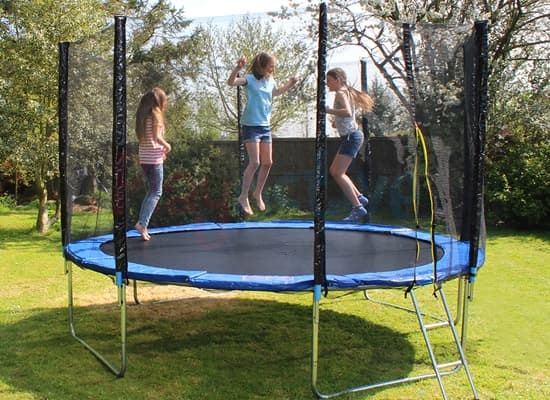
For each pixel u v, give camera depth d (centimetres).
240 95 564
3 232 795
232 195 637
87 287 502
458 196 299
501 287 484
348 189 461
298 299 471
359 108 469
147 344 352
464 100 287
